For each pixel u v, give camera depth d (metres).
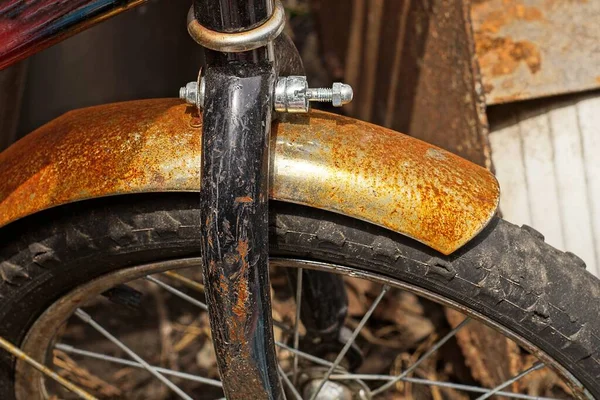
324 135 0.44
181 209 0.46
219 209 0.41
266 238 0.42
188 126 0.45
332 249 0.45
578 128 0.64
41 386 0.57
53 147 0.46
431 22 0.64
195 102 0.43
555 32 0.62
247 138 0.41
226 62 0.41
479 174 0.45
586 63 0.62
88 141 0.46
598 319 0.45
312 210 0.45
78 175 0.45
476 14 0.63
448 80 0.64
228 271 0.41
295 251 0.46
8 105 0.61
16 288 0.49
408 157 0.44
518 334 0.46
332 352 0.57
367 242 0.45
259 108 0.41
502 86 0.62
